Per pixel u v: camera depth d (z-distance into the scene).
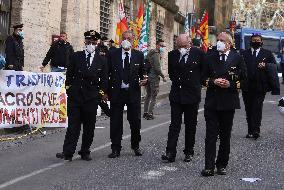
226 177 7.07
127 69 8.49
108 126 11.96
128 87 8.43
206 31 24.42
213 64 7.27
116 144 8.47
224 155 7.30
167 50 30.80
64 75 11.65
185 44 8.12
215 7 48.97
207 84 7.21
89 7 18.70
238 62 7.27
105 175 7.12
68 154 8.15
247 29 36.09
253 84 10.18
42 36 15.65
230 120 7.29
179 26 34.06
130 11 21.38
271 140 10.15
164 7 29.33
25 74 11.15
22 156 8.49
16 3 14.89
